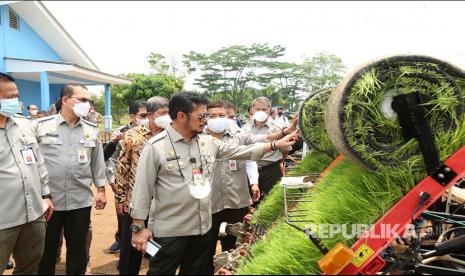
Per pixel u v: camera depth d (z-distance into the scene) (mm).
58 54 16328
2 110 2816
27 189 2977
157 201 2666
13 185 2900
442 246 2031
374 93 1562
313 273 1589
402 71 1557
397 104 1545
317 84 45750
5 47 12766
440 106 1543
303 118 2904
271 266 1641
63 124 3537
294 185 2199
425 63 1559
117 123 31641
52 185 3428
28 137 3102
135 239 2576
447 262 2131
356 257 1555
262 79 50031
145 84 26453
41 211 3113
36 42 14586
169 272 2613
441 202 2820
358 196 1736
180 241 2627
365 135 1575
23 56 13797
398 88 1583
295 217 2080
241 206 3912
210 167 2791
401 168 1579
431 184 1556
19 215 2930
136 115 4754
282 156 4684
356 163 1659
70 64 12805
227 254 2699
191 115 2588
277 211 2791
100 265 4516
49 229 3438
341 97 1566
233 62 49531
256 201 4359
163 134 2680
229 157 3100
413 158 1569
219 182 3793
